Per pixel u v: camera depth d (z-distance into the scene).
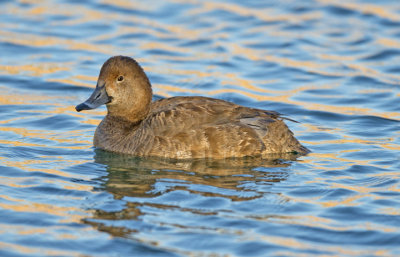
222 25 19.98
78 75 16.50
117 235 8.68
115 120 12.43
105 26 19.73
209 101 12.09
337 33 19.38
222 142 11.62
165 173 10.98
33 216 9.20
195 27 19.80
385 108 14.70
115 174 10.95
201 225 8.97
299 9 21.17
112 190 10.20
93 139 12.59
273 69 17.08
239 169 11.16
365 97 15.35
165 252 8.27
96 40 18.73
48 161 11.54
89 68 16.95
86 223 9.02
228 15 20.72
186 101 12.14
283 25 19.98
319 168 11.25
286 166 11.34
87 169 11.20
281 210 9.50
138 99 12.27
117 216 9.23
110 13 20.78
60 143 12.55
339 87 15.98
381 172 11.09
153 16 20.56
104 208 9.49
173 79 16.30
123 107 12.26
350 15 20.66
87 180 10.66
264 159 11.66
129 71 12.16
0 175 10.74
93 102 12.03
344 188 10.34
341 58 17.73
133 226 8.93
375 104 14.96
